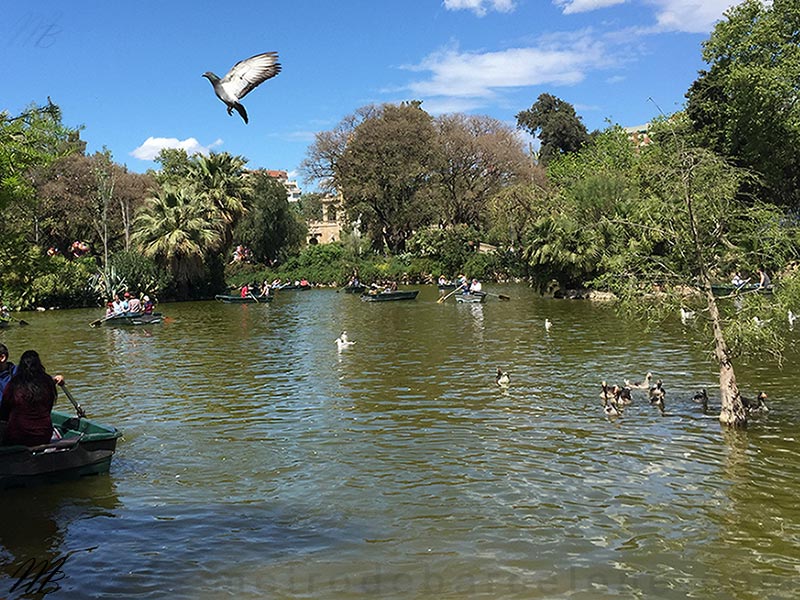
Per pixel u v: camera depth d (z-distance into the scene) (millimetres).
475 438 12203
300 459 11227
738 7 41438
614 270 13609
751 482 9625
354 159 76688
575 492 9453
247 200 59625
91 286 47812
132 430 13289
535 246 42594
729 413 12609
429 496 9438
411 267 71750
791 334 22500
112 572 7371
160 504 9320
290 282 71125
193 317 38188
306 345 25172
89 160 63969
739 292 12938
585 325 27922
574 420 13281
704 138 42094
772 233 12250
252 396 16266
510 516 8688
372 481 10094
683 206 12938
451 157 74000
